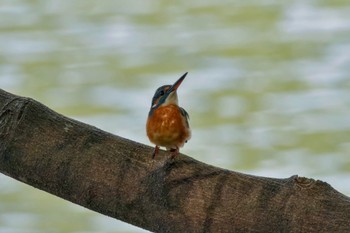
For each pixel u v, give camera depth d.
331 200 4.36
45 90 18.56
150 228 4.68
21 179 4.91
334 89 18.27
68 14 23.77
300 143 15.80
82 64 20.05
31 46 21.02
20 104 4.93
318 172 14.60
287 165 14.99
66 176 4.76
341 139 15.94
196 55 20.52
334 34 21.69
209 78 19.17
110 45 21.38
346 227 4.29
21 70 19.73
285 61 20.22
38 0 25.20
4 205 14.03
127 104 17.67
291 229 4.35
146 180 4.64
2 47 21.14
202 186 4.55
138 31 22.42
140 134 16.30
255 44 21.28
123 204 4.67
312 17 23.08
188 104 17.88
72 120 4.93
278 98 18.02
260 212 4.42
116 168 4.70
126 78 19.14
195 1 25.06
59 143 4.82
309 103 17.66
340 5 24.14
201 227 4.50
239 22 23.23
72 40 21.67
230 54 20.75
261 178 4.53
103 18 23.62
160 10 24.42
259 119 17.02
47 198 14.14
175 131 5.34
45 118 4.90
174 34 22.20
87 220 13.34
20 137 4.86
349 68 19.50
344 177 14.43
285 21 22.91
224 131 16.59
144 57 20.47
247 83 18.92
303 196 4.39
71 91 18.56
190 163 4.64
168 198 4.57
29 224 13.24
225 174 4.57
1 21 23.08
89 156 4.75
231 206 4.47
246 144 15.86
